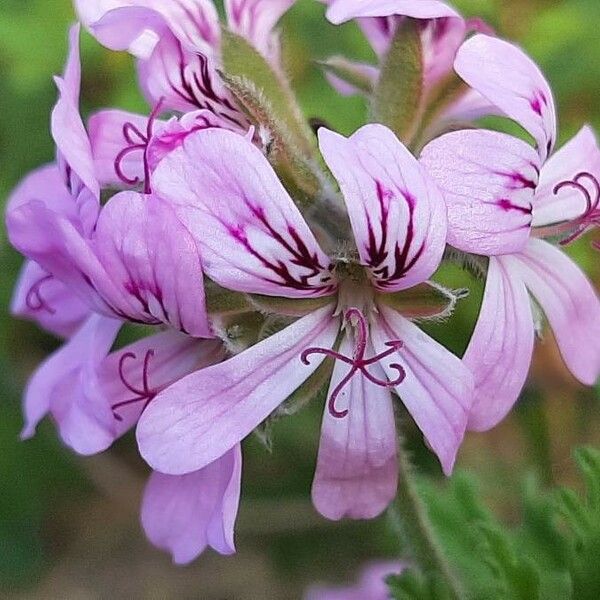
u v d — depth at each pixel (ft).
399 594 0.37
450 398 0.28
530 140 0.52
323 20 0.56
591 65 0.57
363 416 0.29
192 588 0.69
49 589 0.69
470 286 0.52
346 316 0.29
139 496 0.68
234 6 0.34
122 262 0.27
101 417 0.29
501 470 0.60
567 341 0.31
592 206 0.30
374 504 0.30
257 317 0.29
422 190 0.27
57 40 0.59
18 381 0.64
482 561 0.40
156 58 0.30
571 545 0.39
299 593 0.68
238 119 0.30
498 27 0.55
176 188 0.26
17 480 0.64
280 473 0.64
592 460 0.37
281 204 0.27
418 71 0.31
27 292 0.35
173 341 0.31
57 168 0.34
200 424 0.27
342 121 0.54
